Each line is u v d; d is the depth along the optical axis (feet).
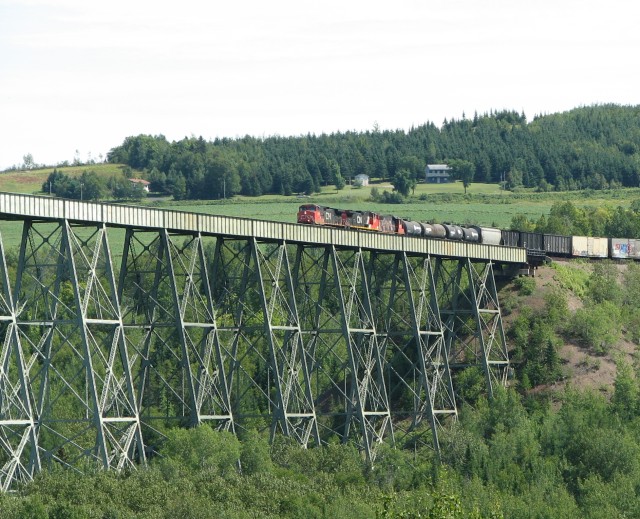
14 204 296.92
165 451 342.44
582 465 398.42
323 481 349.00
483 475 395.55
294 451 363.76
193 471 329.31
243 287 375.86
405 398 463.01
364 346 461.37
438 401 460.14
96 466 316.60
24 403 310.45
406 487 379.55
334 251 397.39
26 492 291.79
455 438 410.72
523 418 430.61
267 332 368.48
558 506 362.53
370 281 436.76
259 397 456.45
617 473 392.68
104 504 284.41
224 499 308.40
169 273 339.98
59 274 313.94
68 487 292.40
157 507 286.87
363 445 404.77
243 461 348.38
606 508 362.33
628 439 406.00
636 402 440.86
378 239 418.72
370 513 319.06
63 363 442.91
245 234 365.40
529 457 404.36
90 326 437.99
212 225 354.74
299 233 385.09
